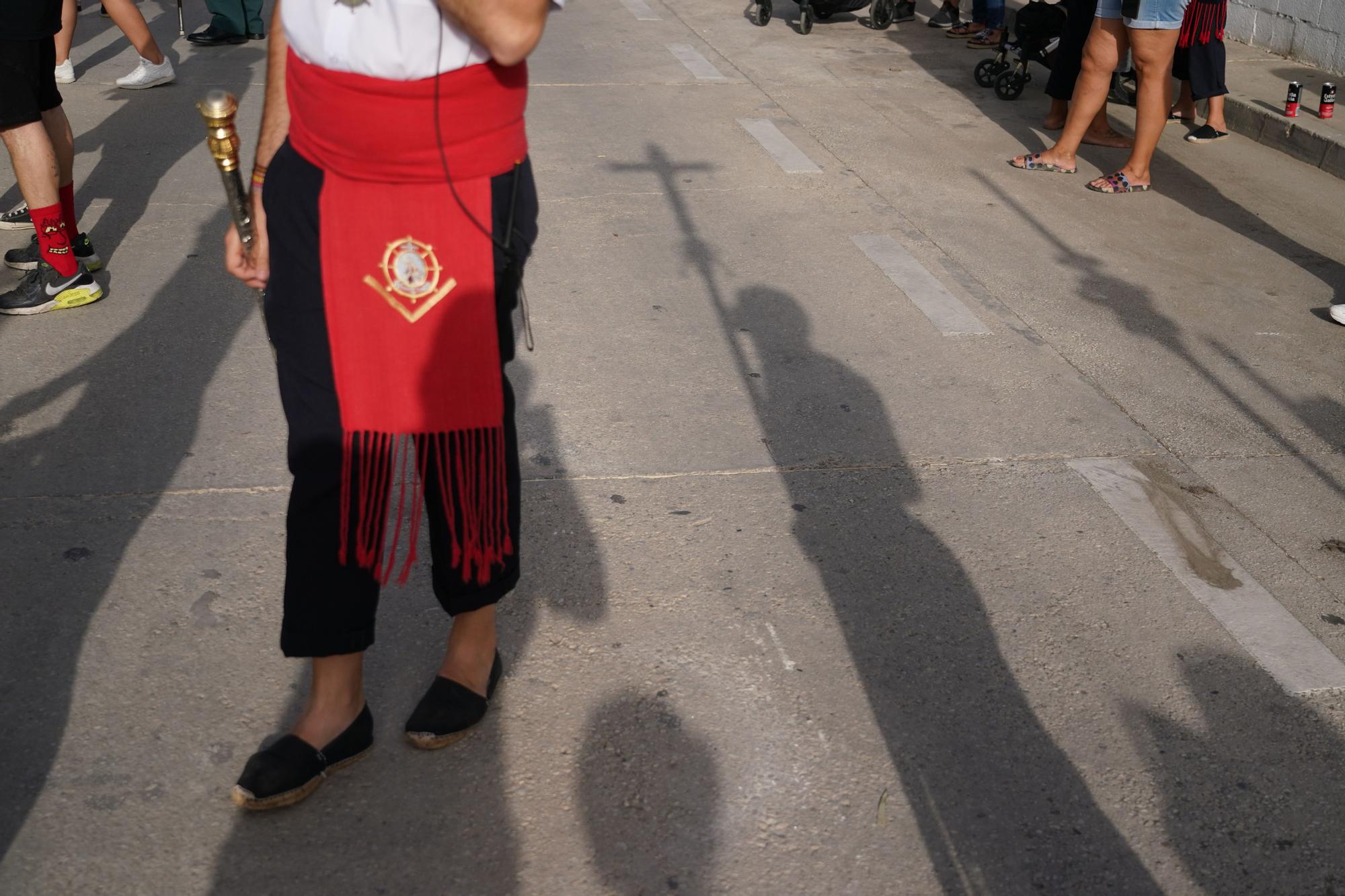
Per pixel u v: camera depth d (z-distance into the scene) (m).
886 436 3.79
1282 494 3.57
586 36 9.47
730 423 3.83
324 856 2.24
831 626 2.91
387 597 2.94
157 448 3.57
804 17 9.74
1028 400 4.06
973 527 3.33
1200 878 2.27
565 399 3.93
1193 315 4.81
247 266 2.19
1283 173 6.75
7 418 3.70
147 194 5.75
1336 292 5.11
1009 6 10.58
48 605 2.87
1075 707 2.68
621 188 6.02
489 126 2.01
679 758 2.49
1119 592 3.08
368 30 1.88
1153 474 3.64
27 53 4.12
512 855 2.26
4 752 2.44
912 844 2.31
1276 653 2.88
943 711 2.65
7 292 4.52
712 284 4.91
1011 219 5.84
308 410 2.18
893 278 5.04
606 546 3.17
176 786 2.38
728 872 2.24
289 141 2.08
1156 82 6.05
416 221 2.04
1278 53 8.86
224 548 3.12
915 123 7.44
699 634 2.86
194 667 2.70
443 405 2.17
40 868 2.18
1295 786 2.49
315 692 2.40
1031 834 2.35
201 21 9.68
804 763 2.49
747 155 6.63
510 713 2.60
